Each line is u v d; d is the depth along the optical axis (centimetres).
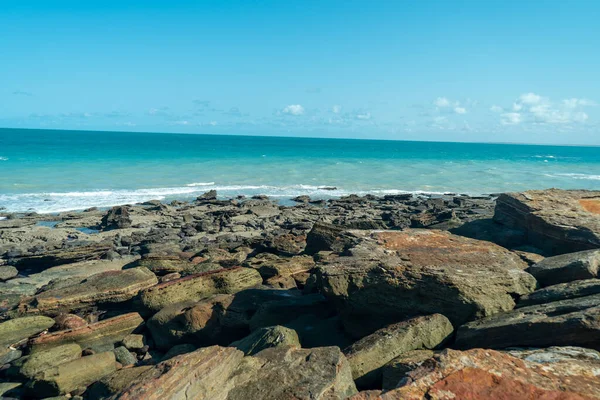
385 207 3544
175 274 1589
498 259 1082
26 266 1959
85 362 1023
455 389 575
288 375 724
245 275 1405
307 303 1146
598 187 5184
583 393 562
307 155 8962
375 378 814
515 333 793
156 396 620
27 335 1207
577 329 738
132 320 1253
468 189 4994
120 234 2616
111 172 5103
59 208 3269
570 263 1014
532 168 7888
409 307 961
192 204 3591
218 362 720
